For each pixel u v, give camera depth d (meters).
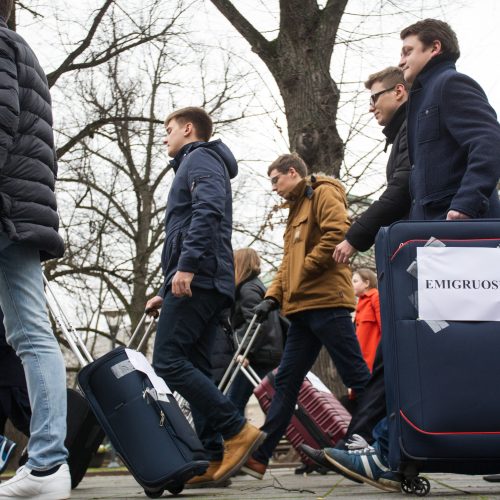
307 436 7.55
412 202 4.74
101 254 20.30
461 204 4.30
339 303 6.32
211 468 5.80
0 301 4.32
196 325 5.48
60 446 4.21
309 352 6.54
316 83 12.80
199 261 5.39
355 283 8.70
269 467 12.03
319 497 4.43
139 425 4.76
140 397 4.80
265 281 19.17
